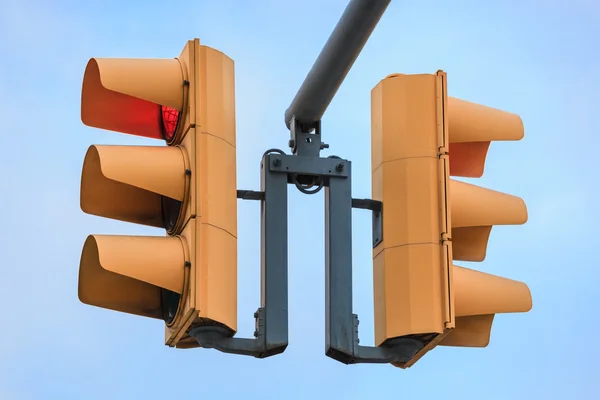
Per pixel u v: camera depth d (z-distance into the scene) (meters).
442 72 11.00
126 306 10.48
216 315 9.85
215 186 10.09
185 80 10.27
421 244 10.61
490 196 10.94
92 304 10.43
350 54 9.82
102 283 10.45
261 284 10.49
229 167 10.25
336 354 10.55
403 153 10.84
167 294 10.39
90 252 10.13
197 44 10.33
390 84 11.05
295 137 10.77
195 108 10.16
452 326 10.38
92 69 10.54
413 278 10.55
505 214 10.91
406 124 10.88
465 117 11.05
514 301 10.69
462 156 11.40
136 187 10.55
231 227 10.15
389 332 10.55
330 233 10.66
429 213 10.69
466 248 11.16
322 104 10.52
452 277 10.50
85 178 10.44
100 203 10.60
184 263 9.80
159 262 9.77
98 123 10.86
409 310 10.49
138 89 10.16
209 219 9.96
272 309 10.31
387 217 10.76
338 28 9.63
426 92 10.96
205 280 9.82
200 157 10.05
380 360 10.56
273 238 10.46
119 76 10.15
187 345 10.61
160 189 9.98
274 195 10.55
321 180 10.80
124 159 9.97
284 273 10.41
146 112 10.87
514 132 11.14
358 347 10.52
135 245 9.77
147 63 10.30
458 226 10.85
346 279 10.60
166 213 10.56
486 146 11.37
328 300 10.59
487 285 10.68
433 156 10.82
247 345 10.20
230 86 10.45
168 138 10.80
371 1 9.29
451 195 10.83
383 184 10.85
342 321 10.51
